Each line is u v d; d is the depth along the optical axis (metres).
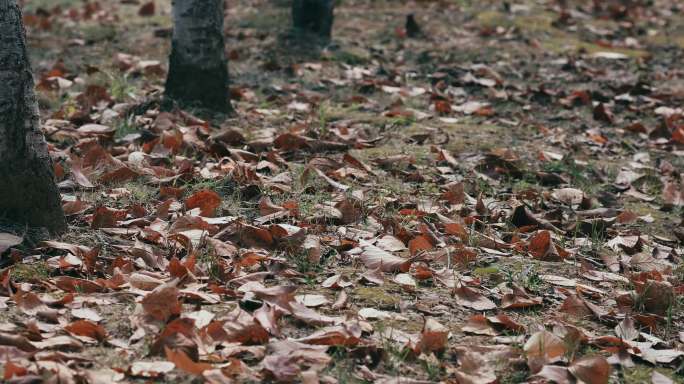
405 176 6.40
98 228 4.98
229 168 6.02
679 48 11.80
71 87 8.49
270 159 6.37
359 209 5.54
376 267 4.70
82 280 4.28
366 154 6.88
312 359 3.67
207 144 6.59
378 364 3.75
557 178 6.64
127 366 3.61
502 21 12.31
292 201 5.41
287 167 6.33
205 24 7.64
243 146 6.75
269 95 8.52
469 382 3.60
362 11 12.62
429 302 4.39
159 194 5.62
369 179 6.24
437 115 8.34
